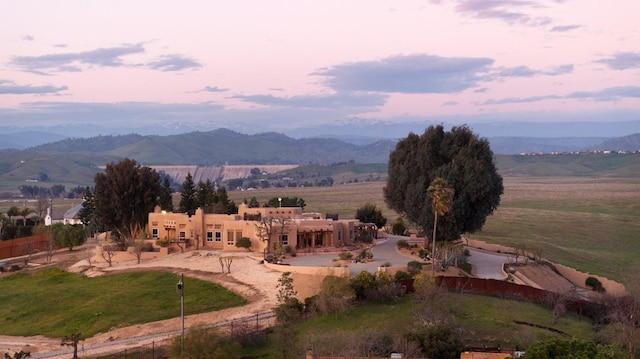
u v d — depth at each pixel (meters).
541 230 171.38
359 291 76.38
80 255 124.25
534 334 63.66
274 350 63.19
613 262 122.69
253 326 70.38
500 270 95.50
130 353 66.06
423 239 119.88
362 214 138.00
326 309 72.44
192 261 103.00
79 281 100.81
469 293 78.50
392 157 113.62
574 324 70.06
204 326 62.31
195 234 113.50
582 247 144.88
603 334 64.00
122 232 124.12
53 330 79.31
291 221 109.81
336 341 58.81
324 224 110.88
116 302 86.44
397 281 79.19
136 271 101.00
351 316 71.00
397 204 110.56
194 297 86.44
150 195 122.88
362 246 111.56
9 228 146.00
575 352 46.09
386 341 58.41
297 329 68.88
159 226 116.75
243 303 82.19
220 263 98.56
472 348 58.91
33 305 89.31
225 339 60.25
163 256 109.38
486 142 103.75
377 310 72.50
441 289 73.56
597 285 95.25
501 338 62.47
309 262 95.19
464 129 106.19
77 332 77.06
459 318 68.38
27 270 113.00
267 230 103.62
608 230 171.88
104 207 122.81
